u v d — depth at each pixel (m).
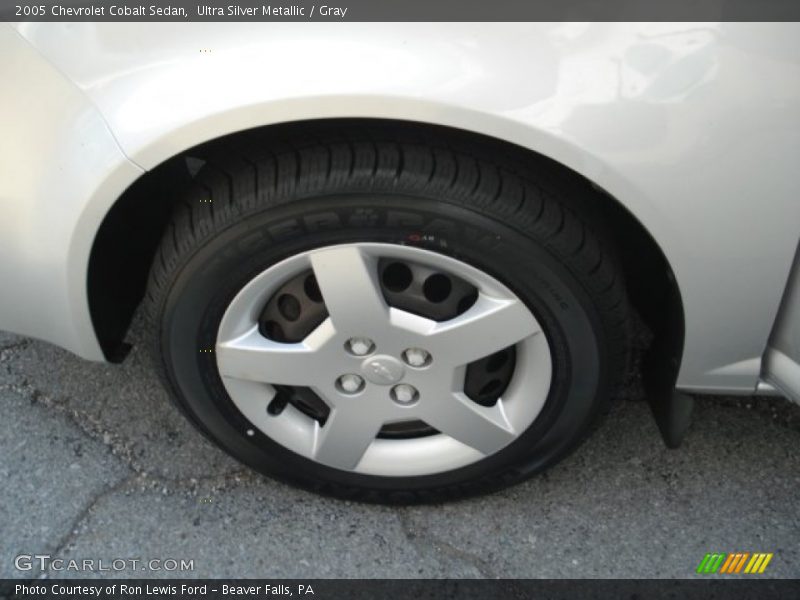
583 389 1.66
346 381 1.69
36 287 1.67
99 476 1.99
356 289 1.54
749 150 1.35
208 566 1.83
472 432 1.74
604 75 1.32
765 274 1.48
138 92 1.41
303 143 1.48
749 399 2.15
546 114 1.34
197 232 1.52
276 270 1.56
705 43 1.30
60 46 1.43
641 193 1.40
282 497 1.96
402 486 1.86
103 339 1.79
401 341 1.60
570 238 1.48
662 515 1.91
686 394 1.81
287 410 1.82
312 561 1.84
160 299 1.62
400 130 1.47
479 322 1.57
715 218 1.41
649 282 1.78
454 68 1.33
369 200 1.44
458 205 1.44
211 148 1.57
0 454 2.03
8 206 1.58
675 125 1.34
